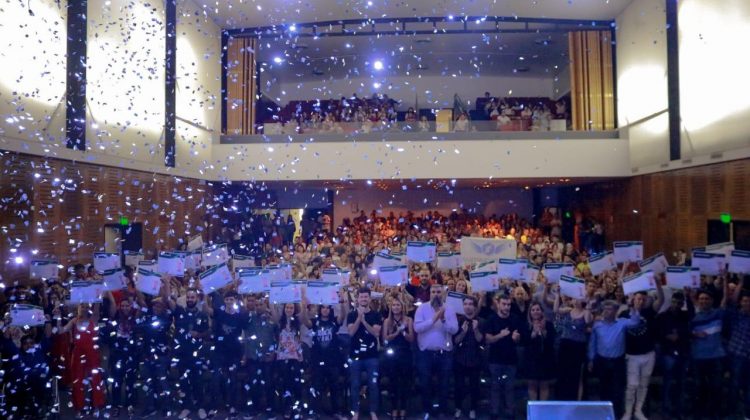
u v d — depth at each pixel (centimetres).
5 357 694
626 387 697
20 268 905
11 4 876
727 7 1135
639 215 1580
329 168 1634
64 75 1029
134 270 1009
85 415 754
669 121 1378
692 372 714
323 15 1730
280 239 1791
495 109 1939
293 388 742
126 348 771
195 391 776
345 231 1764
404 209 2430
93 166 1115
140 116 1287
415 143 1627
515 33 1873
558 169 1630
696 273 712
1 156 870
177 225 1464
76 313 856
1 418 684
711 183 1201
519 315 708
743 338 688
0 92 852
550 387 717
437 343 722
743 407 691
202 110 1617
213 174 1658
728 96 1134
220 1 1589
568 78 2231
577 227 1977
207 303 777
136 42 1267
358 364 713
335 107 2169
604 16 1719
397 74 2453
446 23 1808
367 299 719
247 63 1792
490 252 1134
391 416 740
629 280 693
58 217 1007
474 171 1625
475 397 724
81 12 1060
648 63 1496
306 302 742
